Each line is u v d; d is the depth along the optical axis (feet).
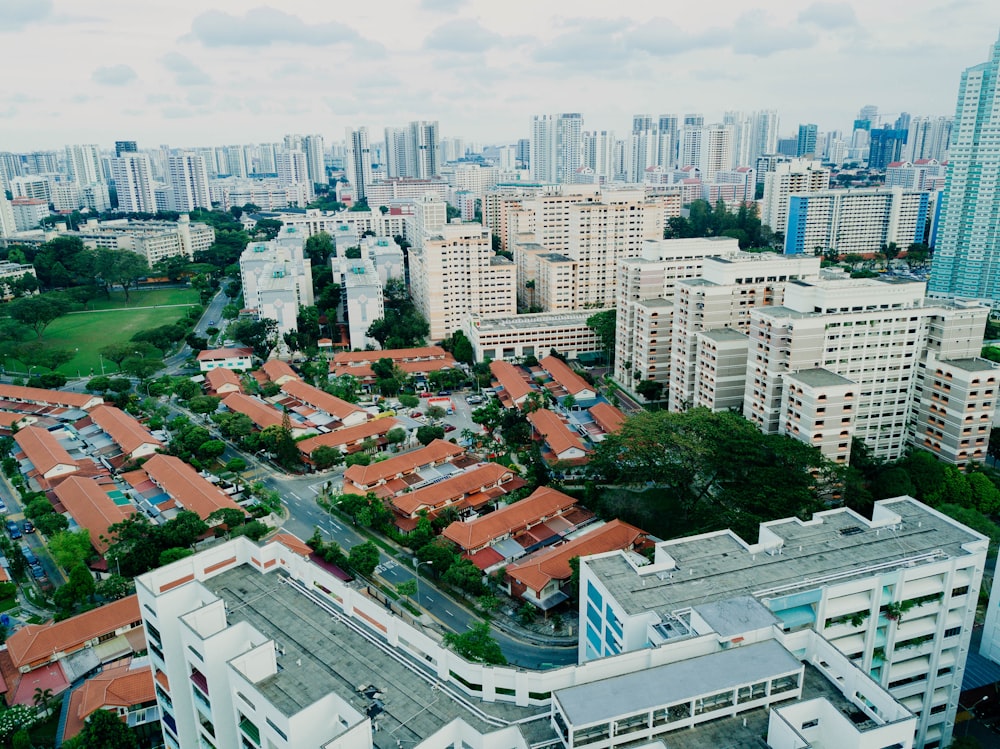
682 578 398.01
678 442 634.43
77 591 542.16
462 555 607.37
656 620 360.28
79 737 404.98
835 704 307.99
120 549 599.16
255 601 374.22
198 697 346.95
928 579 396.78
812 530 441.68
